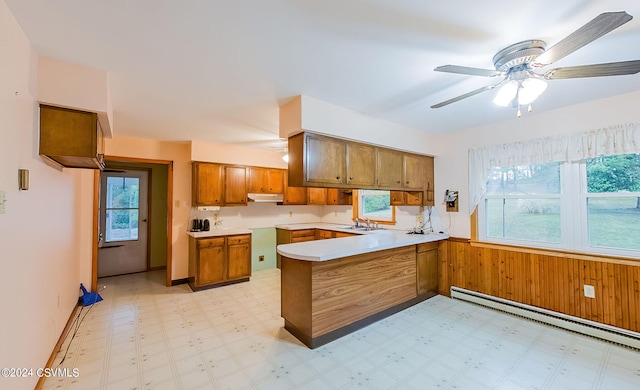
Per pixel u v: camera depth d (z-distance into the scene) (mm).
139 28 1553
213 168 4531
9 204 1466
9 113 1448
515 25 1551
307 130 2619
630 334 2516
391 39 1686
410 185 3791
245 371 2164
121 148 4023
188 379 2061
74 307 3277
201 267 4172
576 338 2695
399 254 3400
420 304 3605
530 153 3164
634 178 2627
